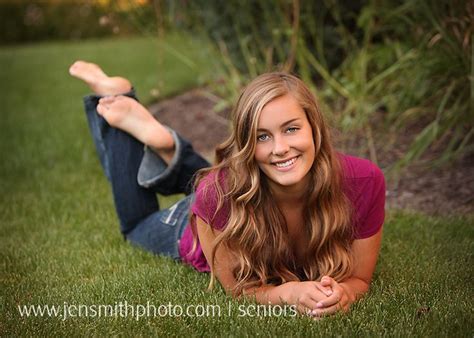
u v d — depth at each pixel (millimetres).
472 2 3324
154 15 4934
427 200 3301
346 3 4586
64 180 3924
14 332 2016
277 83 2045
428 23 3666
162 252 2711
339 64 4762
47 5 12625
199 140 4621
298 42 4309
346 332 1921
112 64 7852
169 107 5477
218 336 1954
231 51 4914
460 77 3504
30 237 3014
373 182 2203
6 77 7781
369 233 2236
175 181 2842
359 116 4027
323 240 2188
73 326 2041
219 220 2221
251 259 2225
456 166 3645
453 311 2021
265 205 2193
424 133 3439
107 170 2947
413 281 2346
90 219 3234
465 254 2580
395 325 1962
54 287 2420
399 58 3912
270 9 4570
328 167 2133
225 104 4734
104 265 2631
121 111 2752
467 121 3494
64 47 10273
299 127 2033
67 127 5113
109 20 4805
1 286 2459
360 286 2232
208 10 4809
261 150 2051
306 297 2080
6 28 12469
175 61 7707
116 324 2043
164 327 2020
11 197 3654
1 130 5203
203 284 2377
